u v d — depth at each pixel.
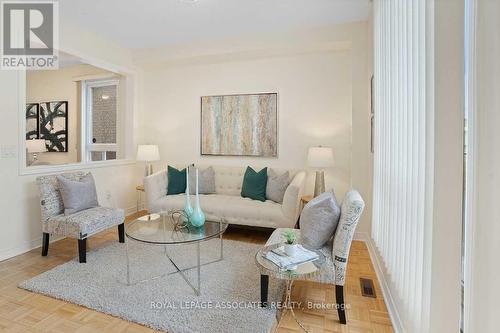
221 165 4.26
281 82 3.97
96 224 2.78
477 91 0.92
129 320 1.83
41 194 2.78
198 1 2.83
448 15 1.11
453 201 1.14
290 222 3.16
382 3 2.23
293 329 1.78
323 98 3.81
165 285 2.25
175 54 4.10
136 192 4.64
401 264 1.68
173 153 4.58
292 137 3.96
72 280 2.31
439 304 1.17
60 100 5.16
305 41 3.48
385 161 2.14
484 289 0.89
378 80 2.41
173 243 2.11
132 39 3.89
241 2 2.86
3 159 2.74
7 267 2.57
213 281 2.33
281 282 2.31
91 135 5.01
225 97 4.24
